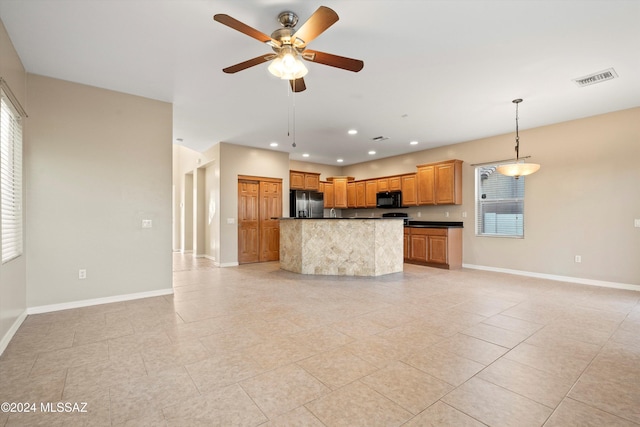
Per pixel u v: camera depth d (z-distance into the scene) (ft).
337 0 7.29
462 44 9.18
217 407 5.65
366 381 6.53
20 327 9.55
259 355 7.72
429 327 9.61
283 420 5.29
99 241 12.08
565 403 5.77
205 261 23.49
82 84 11.82
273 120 16.39
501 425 5.16
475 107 14.28
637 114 14.06
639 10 7.56
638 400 5.87
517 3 7.38
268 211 23.71
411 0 7.30
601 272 15.06
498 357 7.61
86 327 9.57
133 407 5.65
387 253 17.95
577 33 8.58
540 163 17.15
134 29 8.46
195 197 25.96
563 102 13.62
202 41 9.08
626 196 14.35
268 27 8.48
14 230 9.54
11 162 9.36
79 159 11.71
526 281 16.12
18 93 9.82
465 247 20.62
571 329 9.43
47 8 7.55
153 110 13.35
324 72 10.93
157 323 9.95
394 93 12.76
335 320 10.23
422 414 5.45
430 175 21.91
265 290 14.28
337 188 29.22
